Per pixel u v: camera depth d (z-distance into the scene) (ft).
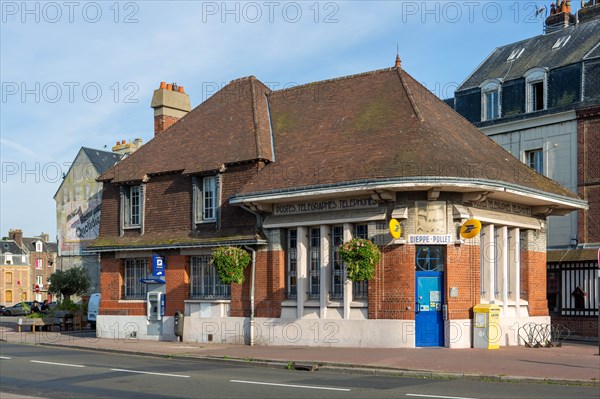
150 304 84.43
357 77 83.05
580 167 95.20
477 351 63.62
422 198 66.18
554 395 40.16
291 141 78.89
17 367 55.93
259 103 86.69
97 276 155.02
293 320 71.87
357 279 65.31
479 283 68.54
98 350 73.77
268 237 74.84
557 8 114.11
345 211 69.26
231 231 77.61
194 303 80.02
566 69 98.32
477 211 68.64
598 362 55.98
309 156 74.33
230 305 77.30
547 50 105.91
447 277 66.44
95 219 155.12
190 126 90.43
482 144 78.95
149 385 44.86
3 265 312.09
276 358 59.98
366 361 56.39
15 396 39.52
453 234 66.49
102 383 46.06
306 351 65.36
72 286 149.48
